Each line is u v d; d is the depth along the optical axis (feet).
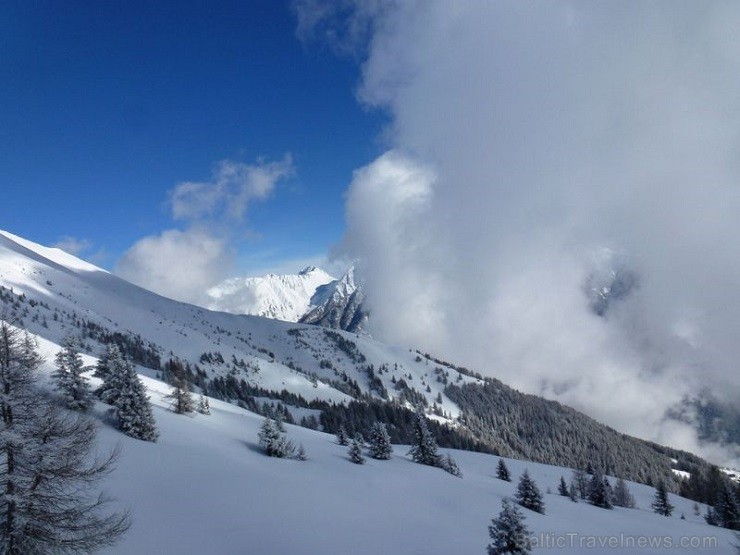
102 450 108.58
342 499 133.69
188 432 165.48
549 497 253.65
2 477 49.08
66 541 51.16
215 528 87.51
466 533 126.72
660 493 314.14
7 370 51.72
